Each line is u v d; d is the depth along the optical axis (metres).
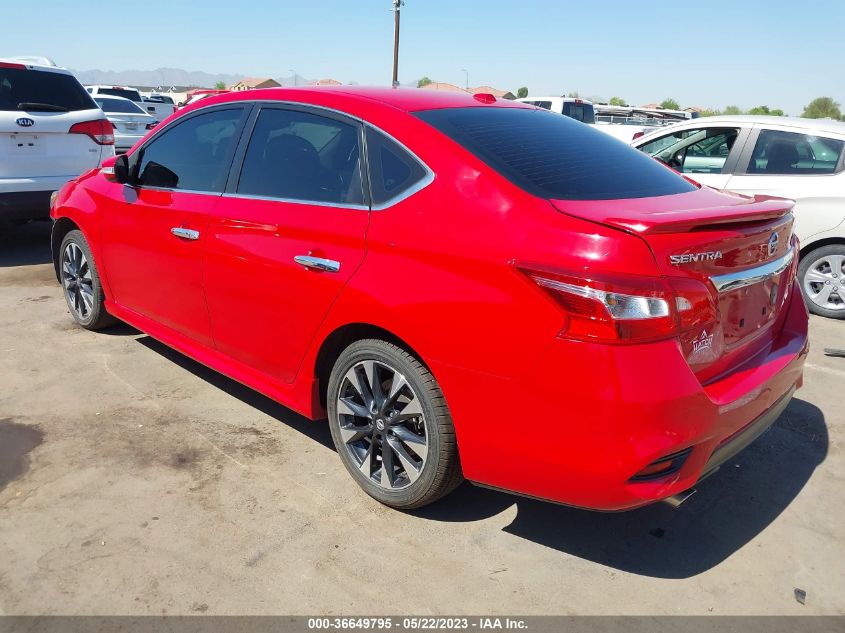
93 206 4.55
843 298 6.14
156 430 3.68
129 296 4.41
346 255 2.89
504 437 2.51
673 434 2.31
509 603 2.53
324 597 2.53
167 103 24.30
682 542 2.91
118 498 3.07
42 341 4.88
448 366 2.58
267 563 2.69
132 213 4.15
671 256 2.31
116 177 4.22
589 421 2.30
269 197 3.32
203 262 3.61
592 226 2.34
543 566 2.74
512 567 2.72
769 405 2.87
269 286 3.25
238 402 4.04
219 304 3.59
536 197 2.54
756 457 3.61
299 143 3.29
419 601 2.53
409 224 2.72
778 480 3.40
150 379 4.30
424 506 3.07
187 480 3.23
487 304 2.46
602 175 2.91
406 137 2.89
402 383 2.83
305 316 3.10
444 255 2.59
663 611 2.51
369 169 2.96
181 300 3.88
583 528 2.99
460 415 2.60
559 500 2.48
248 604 2.48
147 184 4.12
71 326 5.21
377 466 3.08
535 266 2.36
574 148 3.12
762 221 2.69
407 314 2.66
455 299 2.54
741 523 3.05
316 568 2.67
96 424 3.72
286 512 3.01
